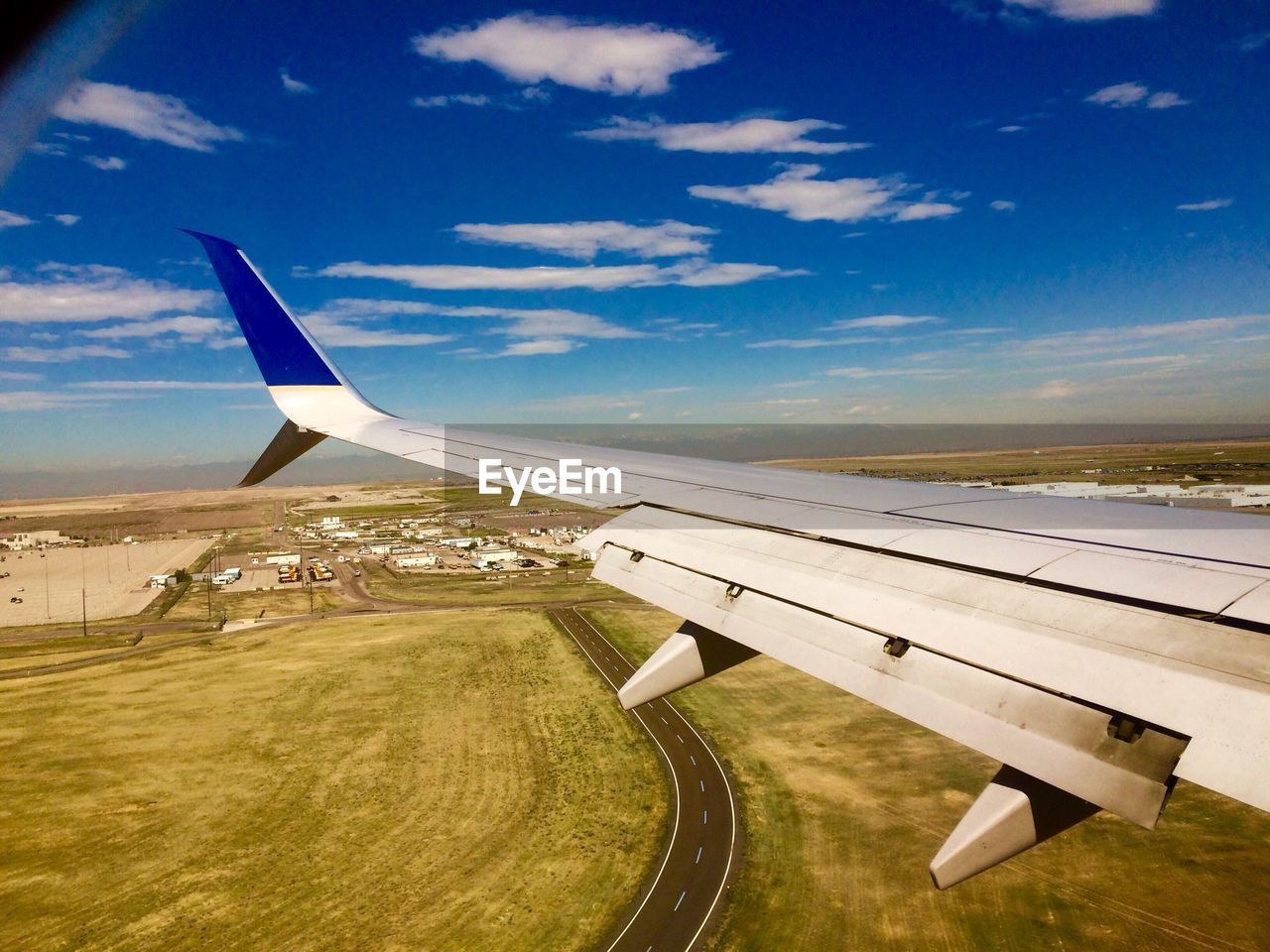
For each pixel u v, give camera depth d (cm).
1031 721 347
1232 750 285
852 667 436
